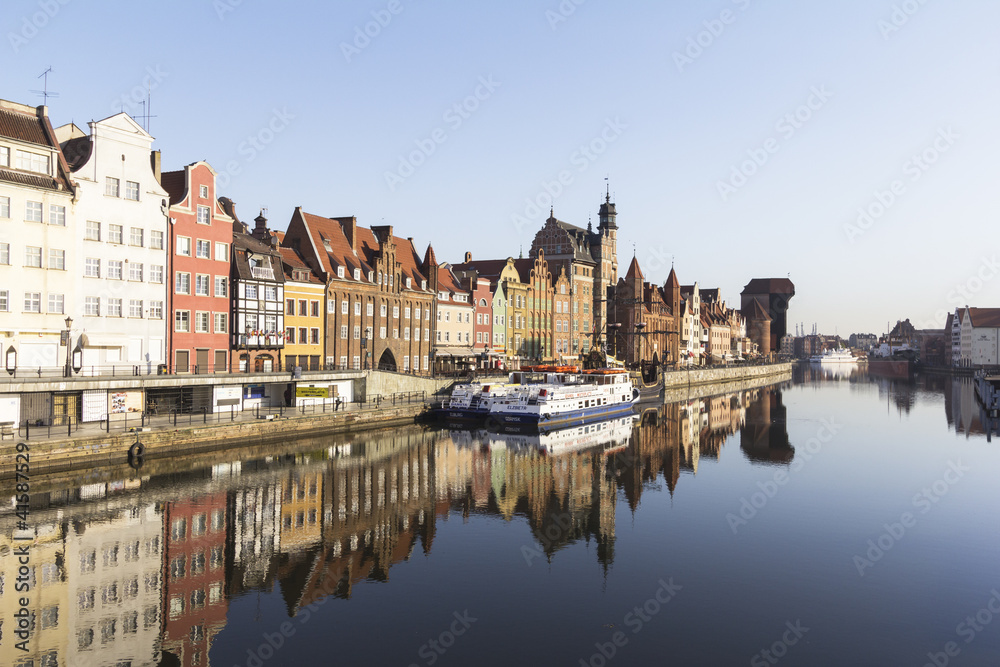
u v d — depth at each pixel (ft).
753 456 205.87
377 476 165.07
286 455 183.42
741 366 634.02
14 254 170.71
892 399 410.72
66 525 119.55
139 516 125.49
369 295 293.43
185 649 80.33
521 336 410.72
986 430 265.95
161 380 179.73
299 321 258.37
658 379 418.92
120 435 155.22
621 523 133.80
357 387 251.39
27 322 173.37
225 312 226.17
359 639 83.97
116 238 193.98
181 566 104.47
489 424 260.42
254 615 89.81
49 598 92.27
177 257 209.87
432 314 337.31
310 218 285.84
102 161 190.19
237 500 138.51
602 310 492.13
